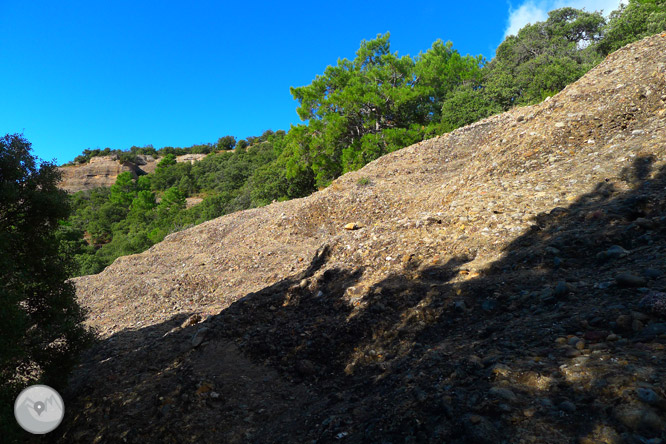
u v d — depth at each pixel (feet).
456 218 24.09
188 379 16.63
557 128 30.53
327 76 111.14
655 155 21.35
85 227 230.27
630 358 8.09
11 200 18.58
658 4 80.84
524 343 10.62
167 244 60.23
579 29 104.47
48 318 20.11
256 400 14.43
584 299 11.96
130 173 309.22
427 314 15.43
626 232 15.31
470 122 72.95
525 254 16.94
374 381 12.62
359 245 25.95
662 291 10.39
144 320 32.76
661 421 6.31
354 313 18.17
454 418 8.27
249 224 55.72
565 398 7.63
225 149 380.78
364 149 84.02
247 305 23.86
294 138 102.32
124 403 16.62
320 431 10.62
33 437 16.25
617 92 30.63
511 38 112.37
